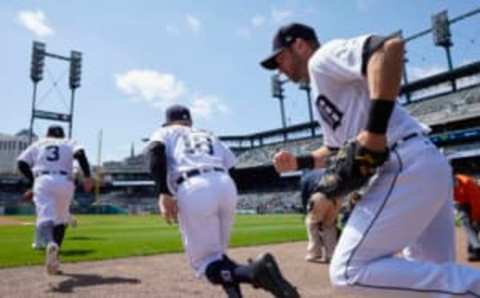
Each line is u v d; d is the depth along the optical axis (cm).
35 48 5619
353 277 202
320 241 709
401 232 201
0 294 461
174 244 1020
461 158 3953
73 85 5831
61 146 604
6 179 6016
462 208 627
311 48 232
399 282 194
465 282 185
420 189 199
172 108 415
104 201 6569
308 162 262
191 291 479
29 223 2441
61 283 523
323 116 229
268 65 245
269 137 6594
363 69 194
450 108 4306
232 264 353
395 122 210
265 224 2078
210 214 367
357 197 213
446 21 4447
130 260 725
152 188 6794
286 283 321
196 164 378
